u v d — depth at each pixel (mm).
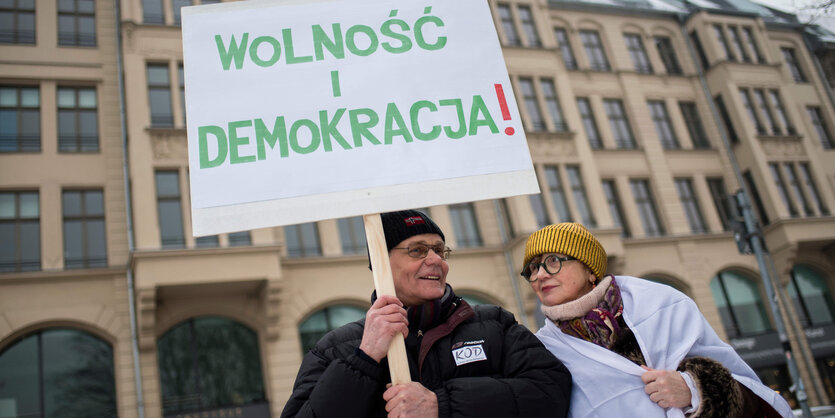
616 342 2350
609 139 20812
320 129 2398
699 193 21344
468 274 16656
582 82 21391
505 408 2014
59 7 16062
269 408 13719
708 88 23531
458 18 2689
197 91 2441
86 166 14859
